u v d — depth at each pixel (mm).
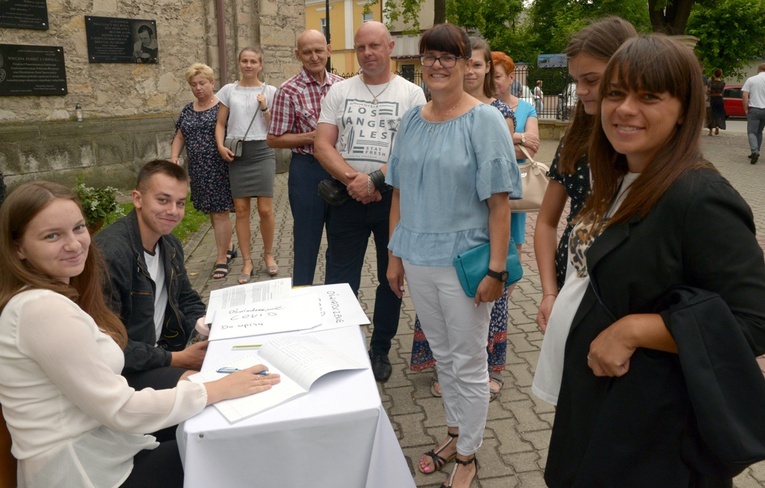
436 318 2605
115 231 2469
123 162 8633
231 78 10133
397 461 1774
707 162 1409
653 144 1429
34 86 7727
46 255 1729
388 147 3447
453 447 2844
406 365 3867
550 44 33719
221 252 5730
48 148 7820
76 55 8125
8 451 1777
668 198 1371
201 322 2412
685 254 1365
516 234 3480
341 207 3566
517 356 3977
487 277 2377
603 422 1475
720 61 29094
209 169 5488
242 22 10062
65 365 1660
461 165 2357
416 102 3500
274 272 5730
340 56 41875
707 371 1283
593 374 1548
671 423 1416
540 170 3277
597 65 1896
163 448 1979
